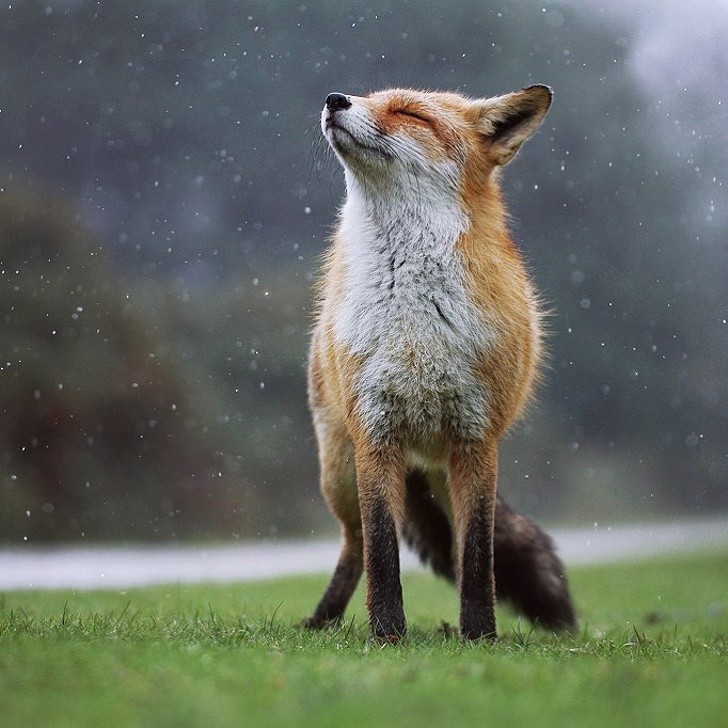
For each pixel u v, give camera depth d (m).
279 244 28.72
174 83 29.70
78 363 25.92
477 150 6.96
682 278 29.41
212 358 27.73
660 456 29.48
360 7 27.53
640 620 9.70
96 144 30.00
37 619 6.78
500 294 6.66
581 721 3.58
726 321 29.75
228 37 29.08
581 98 29.11
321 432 7.70
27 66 30.30
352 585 7.81
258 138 28.70
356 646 5.90
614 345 29.03
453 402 6.56
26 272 26.42
